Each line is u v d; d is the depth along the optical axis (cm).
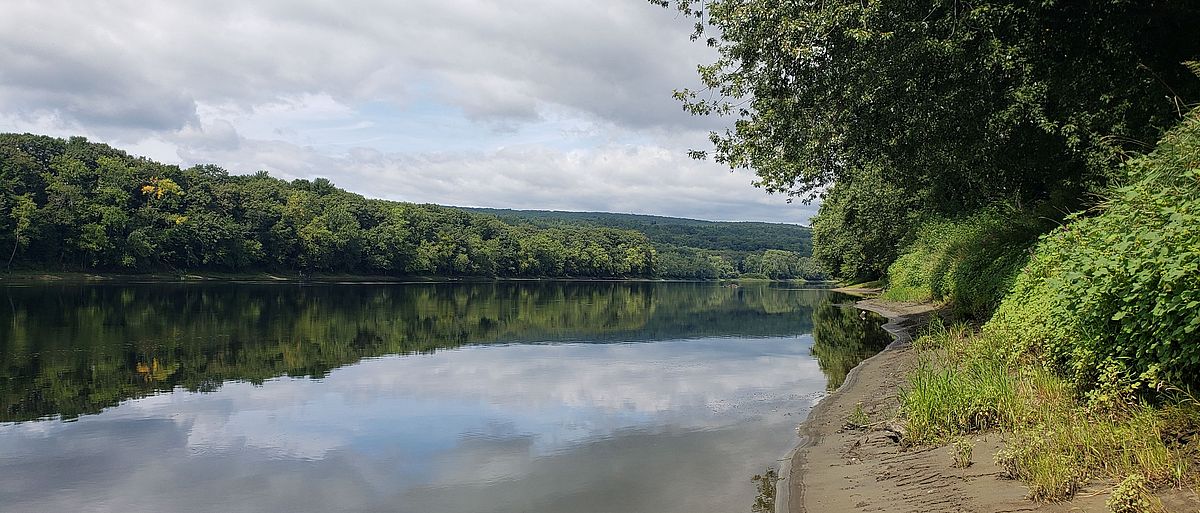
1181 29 1080
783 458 687
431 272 9812
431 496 604
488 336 1914
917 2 1103
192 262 6994
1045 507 412
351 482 646
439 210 11725
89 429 848
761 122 1382
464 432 823
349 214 9050
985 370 718
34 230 5838
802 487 574
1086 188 1226
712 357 1455
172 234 6744
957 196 2212
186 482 650
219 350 1570
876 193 3169
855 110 1185
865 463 603
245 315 2562
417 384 1141
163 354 1496
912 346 1244
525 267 11262
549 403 988
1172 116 1032
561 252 12012
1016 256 1314
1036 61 1149
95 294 3925
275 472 678
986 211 1948
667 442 763
